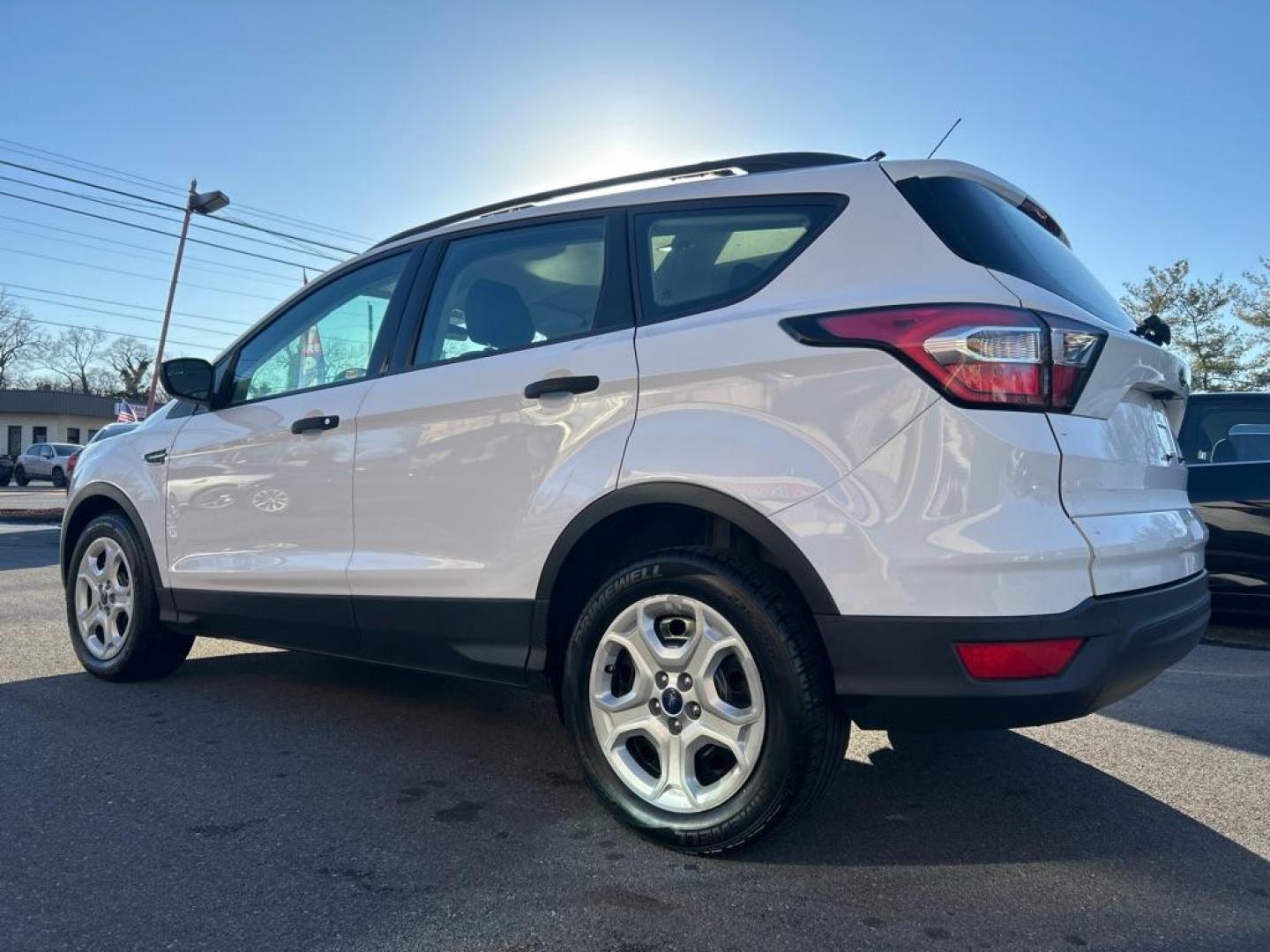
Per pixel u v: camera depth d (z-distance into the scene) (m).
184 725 3.75
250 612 3.77
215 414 4.02
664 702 2.62
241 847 2.62
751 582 2.46
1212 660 5.21
